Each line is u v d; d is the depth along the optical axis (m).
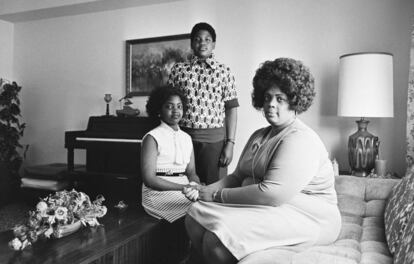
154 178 2.04
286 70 1.37
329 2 2.99
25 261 1.32
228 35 3.38
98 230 1.72
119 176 3.23
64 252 1.42
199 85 2.48
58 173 3.45
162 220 1.94
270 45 3.22
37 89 4.36
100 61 3.98
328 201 1.41
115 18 3.88
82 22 4.06
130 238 1.62
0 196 3.65
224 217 1.28
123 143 3.19
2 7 4.08
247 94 3.32
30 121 4.41
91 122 3.55
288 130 1.37
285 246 1.29
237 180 1.62
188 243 2.26
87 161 3.52
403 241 1.09
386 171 2.71
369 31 2.87
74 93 4.14
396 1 2.78
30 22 4.36
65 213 1.57
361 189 1.88
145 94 3.71
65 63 4.18
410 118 2.51
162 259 1.96
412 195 1.27
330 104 3.00
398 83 2.78
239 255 1.22
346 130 2.96
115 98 3.91
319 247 1.30
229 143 2.63
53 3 3.81
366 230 1.54
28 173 3.60
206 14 3.46
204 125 2.49
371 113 2.39
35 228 1.50
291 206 1.33
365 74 2.39
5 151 4.06
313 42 3.05
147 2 3.63
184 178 2.18
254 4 3.27
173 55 3.59
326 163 1.41
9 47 4.43
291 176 1.26
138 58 3.75
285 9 3.15
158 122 2.52
